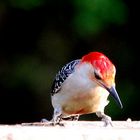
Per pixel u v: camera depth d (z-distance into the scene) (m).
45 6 16.14
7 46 16.61
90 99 8.81
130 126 8.62
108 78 8.62
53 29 16.42
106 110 15.06
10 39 16.64
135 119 15.95
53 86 9.28
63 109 9.12
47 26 16.47
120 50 16.55
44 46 16.45
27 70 16.30
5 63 16.48
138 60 16.62
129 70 16.59
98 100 8.85
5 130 6.58
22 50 16.58
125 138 6.78
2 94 16.42
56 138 6.55
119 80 16.47
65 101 8.98
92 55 8.80
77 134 6.63
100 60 8.70
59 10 16.09
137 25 16.23
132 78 16.55
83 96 8.80
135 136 6.85
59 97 9.08
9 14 16.44
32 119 16.59
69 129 6.83
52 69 16.25
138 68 16.61
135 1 15.83
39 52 16.50
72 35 16.20
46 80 16.17
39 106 16.41
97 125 8.75
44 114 16.44
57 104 9.14
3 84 16.36
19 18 16.53
